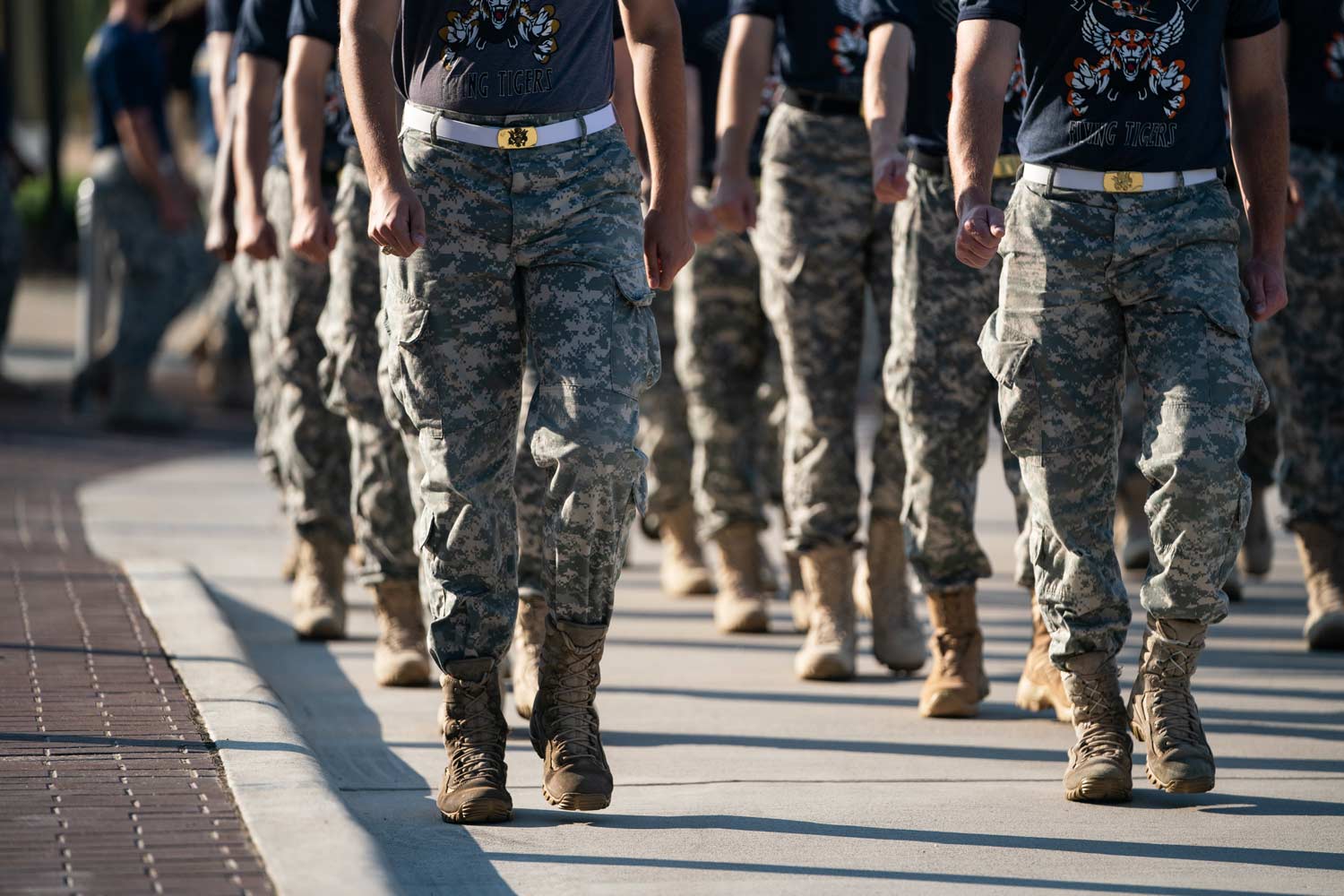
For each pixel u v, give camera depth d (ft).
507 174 38.11
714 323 65.92
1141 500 76.28
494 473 39.37
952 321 50.65
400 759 46.96
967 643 52.60
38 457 108.47
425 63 38.88
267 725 43.21
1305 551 63.93
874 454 57.31
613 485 37.63
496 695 40.86
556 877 36.29
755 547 67.46
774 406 71.92
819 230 55.77
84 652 51.78
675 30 40.32
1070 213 40.60
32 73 397.39
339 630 64.39
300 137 53.62
